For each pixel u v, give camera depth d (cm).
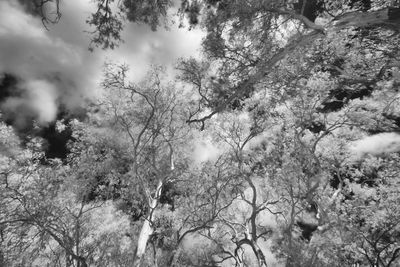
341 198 1677
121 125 1888
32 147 1628
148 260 1530
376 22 773
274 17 1139
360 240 1480
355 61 1339
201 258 1608
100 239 1580
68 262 1291
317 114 1647
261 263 1230
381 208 1647
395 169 1736
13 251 1309
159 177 1720
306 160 1499
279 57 1062
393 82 1273
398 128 1561
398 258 1530
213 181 1762
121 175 1822
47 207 1480
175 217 1767
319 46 1252
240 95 1334
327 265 1286
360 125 1597
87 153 1842
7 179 1469
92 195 1839
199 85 1471
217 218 1619
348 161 1791
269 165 1708
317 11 1249
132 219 1911
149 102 1672
